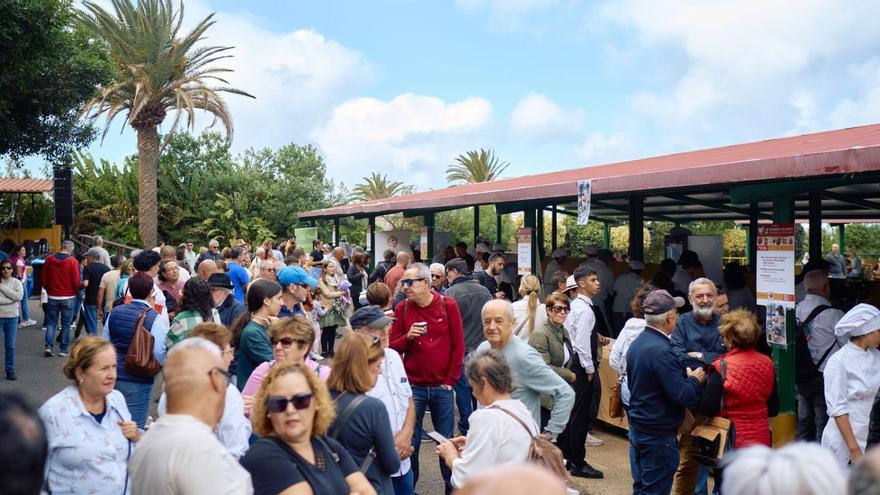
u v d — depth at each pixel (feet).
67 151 62.39
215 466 8.79
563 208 63.00
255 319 17.40
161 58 89.66
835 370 15.89
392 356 15.61
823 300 21.49
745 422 15.83
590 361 21.71
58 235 99.45
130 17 88.02
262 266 29.40
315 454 10.26
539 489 4.05
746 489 5.45
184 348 9.48
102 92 83.41
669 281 27.07
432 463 23.77
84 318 39.81
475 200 36.73
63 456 11.94
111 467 12.35
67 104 55.62
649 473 15.52
